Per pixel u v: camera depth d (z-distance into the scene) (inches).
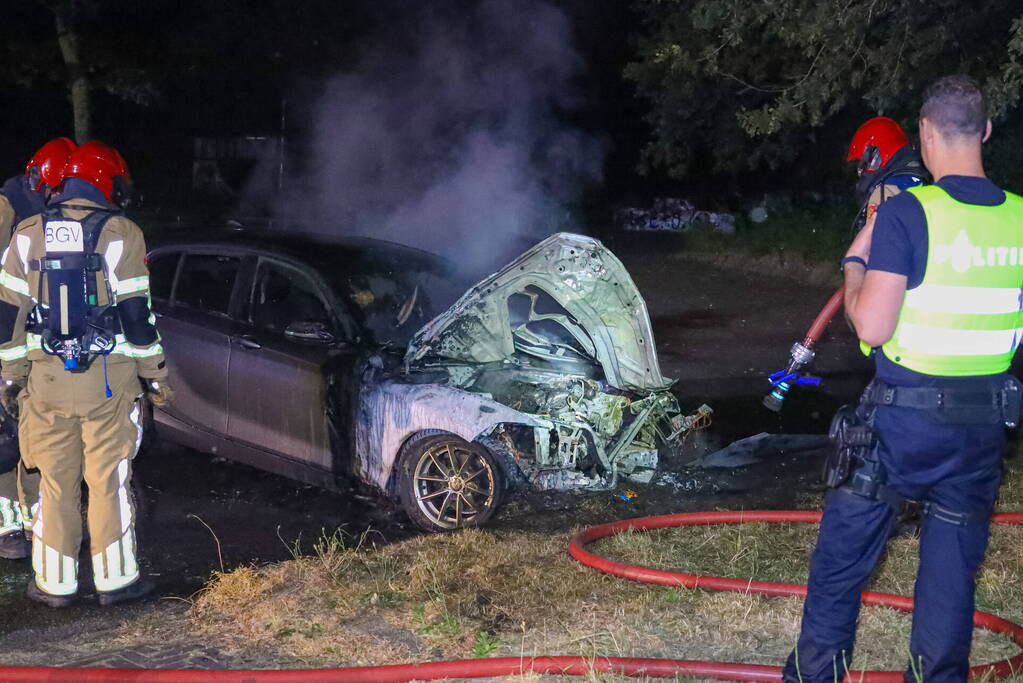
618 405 237.6
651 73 734.5
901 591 185.9
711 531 218.7
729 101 711.1
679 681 147.0
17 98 1095.6
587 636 165.3
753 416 346.9
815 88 470.0
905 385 117.6
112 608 189.0
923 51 432.1
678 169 764.0
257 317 257.8
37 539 188.1
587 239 241.8
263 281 260.2
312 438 246.1
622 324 245.6
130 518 191.3
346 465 242.5
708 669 147.0
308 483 251.1
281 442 251.4
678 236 946.7
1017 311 118.5
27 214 200.1
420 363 242.8
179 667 158.7
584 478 235.0
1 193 199.2
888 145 186.4
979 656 157.5
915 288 115.9
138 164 1130.0
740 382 401.7
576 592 184.4
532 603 180.2
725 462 280.8
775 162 733.3
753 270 744.3
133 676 147.7
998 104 371.9
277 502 252.8
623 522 219.0
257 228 288.5
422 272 270.8
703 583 184.9
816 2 451.2
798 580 193.3
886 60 442.9
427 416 227.8
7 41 787.4
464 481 229.9
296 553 207.5
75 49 758.5
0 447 202.1
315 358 245.1
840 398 377.4
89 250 177.2
